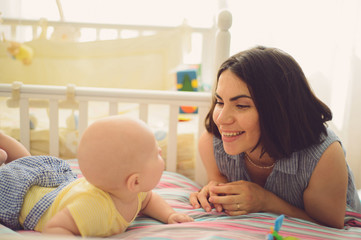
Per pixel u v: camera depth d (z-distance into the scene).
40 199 0.80
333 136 0.87
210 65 2.38
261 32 1.78
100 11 2.19
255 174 0.99
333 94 1.47
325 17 1.48
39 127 1.55
